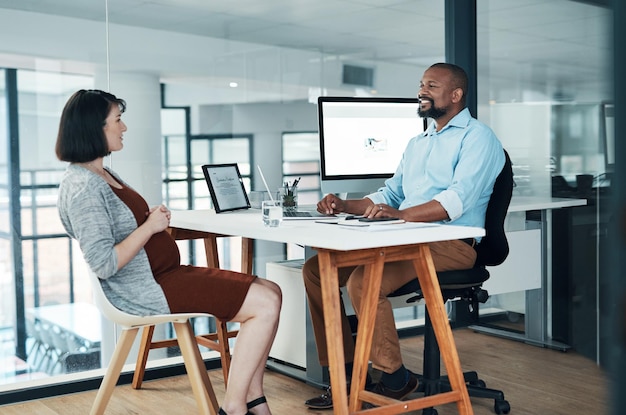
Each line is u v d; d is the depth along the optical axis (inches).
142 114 132.3
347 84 147.6
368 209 102.8
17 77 124.0
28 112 125.0
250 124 140.1
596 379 129.2
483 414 111.7
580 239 139.7
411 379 103.5
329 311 84.3
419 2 152.8
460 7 155.3
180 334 95.3
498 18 151.9
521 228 148.9
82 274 129.6
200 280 93.5
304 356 130.6
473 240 112.6
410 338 162.9
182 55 134.7
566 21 140.3
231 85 138.4
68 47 127.2
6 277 124.5
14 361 125.4
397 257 90.0
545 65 144.3
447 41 155.7
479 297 110.7
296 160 143.9
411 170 121.6
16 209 124.8
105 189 91.2
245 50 139.3
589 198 137.0
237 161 139.2
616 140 44.6
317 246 81.3
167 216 94.7
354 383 91.1
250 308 93.7
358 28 148.1
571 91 140.5
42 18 125.3
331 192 137.5
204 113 136.6
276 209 97.3
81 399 124.2
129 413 115.0
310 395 122.6
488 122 155.6
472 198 109.9
